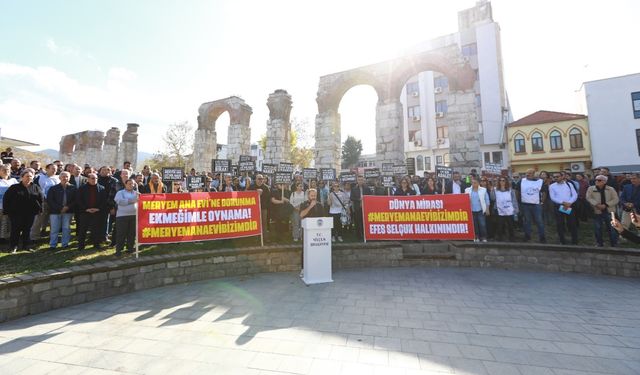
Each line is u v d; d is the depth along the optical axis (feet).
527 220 31.99
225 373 11.43
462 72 55.93
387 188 38.60
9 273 19.06
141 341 14.08
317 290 22.07
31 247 25.21
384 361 12.34
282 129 75.92
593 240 31.09
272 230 35.35
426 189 35.24
